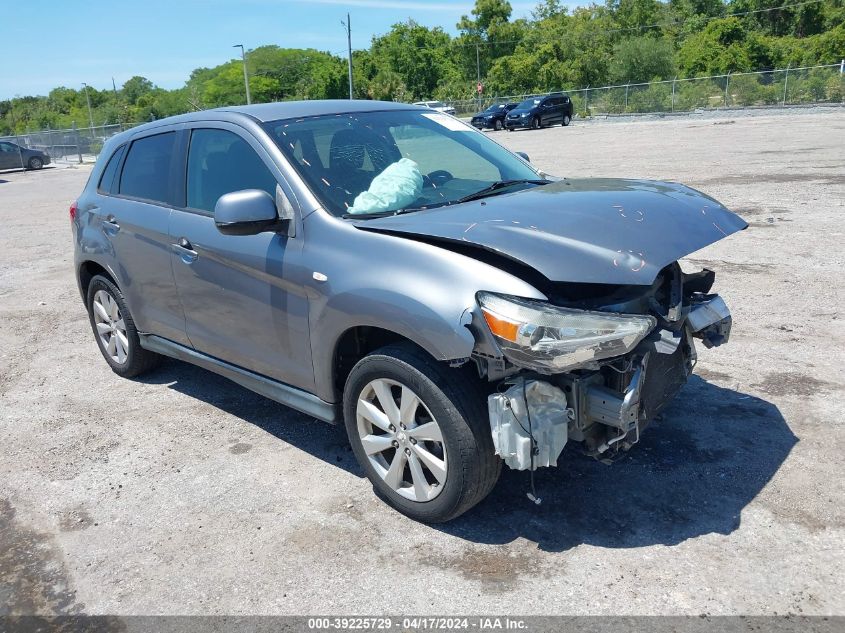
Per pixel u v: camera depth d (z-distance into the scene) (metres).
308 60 94.56
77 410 4.95
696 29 77.44
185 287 4.32
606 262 2.88
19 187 25.16
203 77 111.44
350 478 3.84
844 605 2.70
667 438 4.00
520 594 2.86
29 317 7.37
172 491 3.82
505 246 2.94
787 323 5.69
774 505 3.33
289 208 3.63
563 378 2.99
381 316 3.12
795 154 16.81
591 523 3.29
